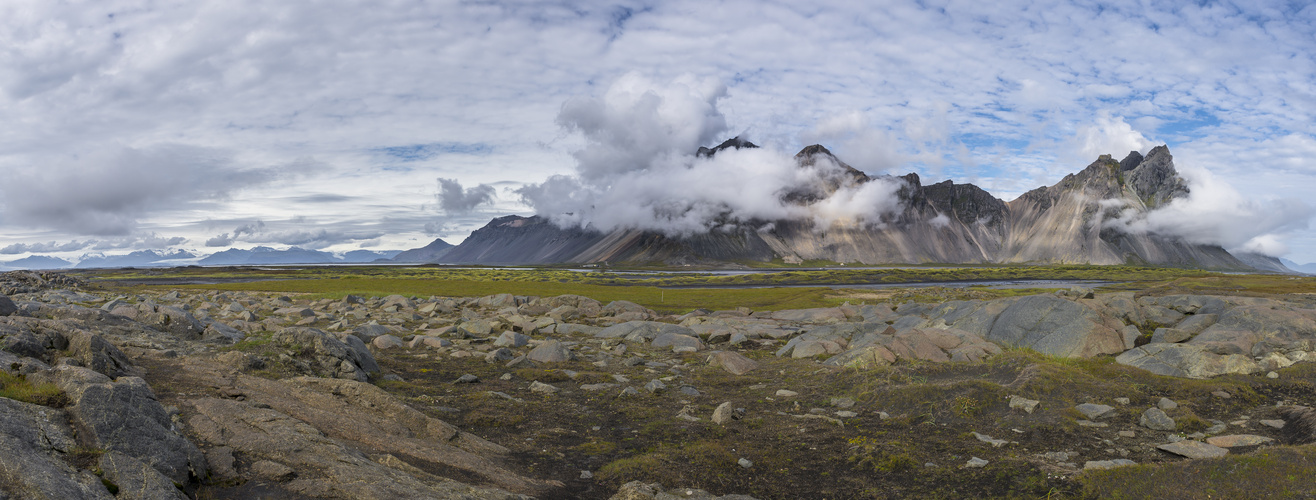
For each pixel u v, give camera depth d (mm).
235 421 14648
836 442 18422
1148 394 21844
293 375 22406
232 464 12359
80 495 9266
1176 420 19000
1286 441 16719
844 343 36531
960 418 19906
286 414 16344
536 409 22531
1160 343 28250
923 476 15516
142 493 10109
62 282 85938
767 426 20375
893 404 21797
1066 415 19656
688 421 20906
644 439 19031
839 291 110750
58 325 20234
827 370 28531
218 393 17141
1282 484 12508
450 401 23062
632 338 41750
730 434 19469
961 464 16203
